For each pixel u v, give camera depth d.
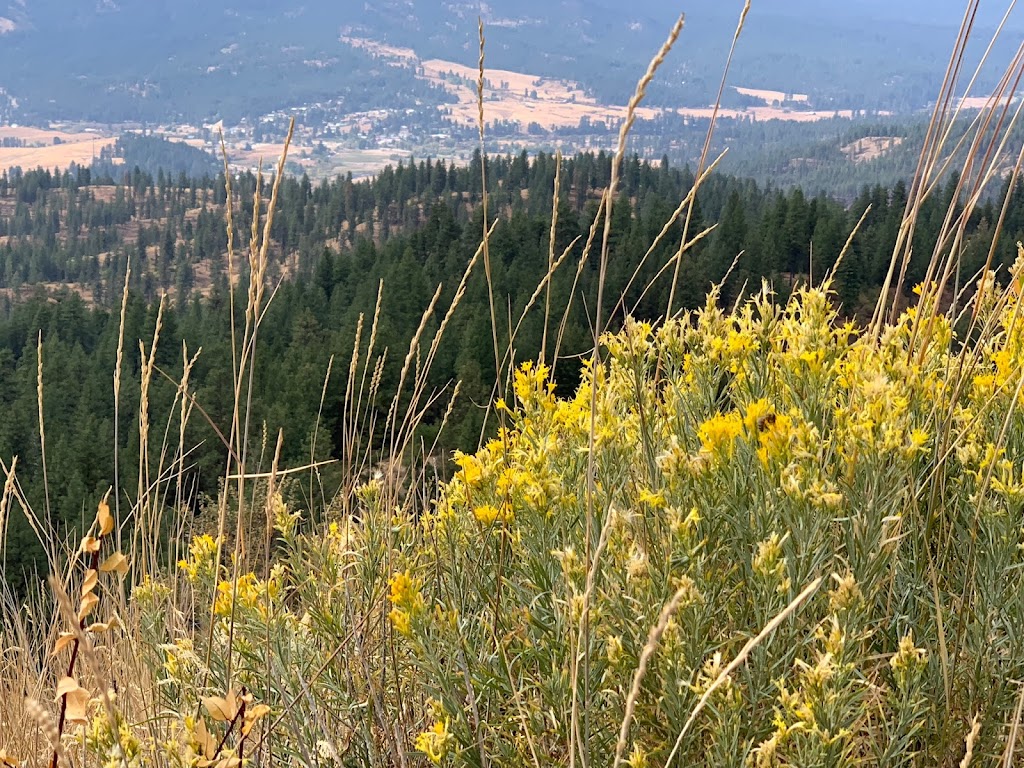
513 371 2.39
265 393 37.06
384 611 2.19
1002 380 2.18
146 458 2.28
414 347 2.46
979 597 1.81
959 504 2.00
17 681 2.56
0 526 2.57
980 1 2.25
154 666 2.16
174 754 1.70
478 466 2.20
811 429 1.84
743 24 2.18
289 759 2.06
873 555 1.69
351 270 110.06
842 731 1.36
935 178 2.34
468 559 2.32
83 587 1.40
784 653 1.67
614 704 1.75
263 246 1.94
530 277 80.12
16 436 47.81
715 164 2.24
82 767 1.83
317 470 2.59
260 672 2.04
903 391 2.01
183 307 126.19
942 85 2.32
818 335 2.11
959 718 1.76
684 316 2.35
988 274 2.51
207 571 2.25
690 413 2.28
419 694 2.23
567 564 1.61
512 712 1.91
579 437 2.11
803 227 87.62
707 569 1.79
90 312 109.19
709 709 1.55
